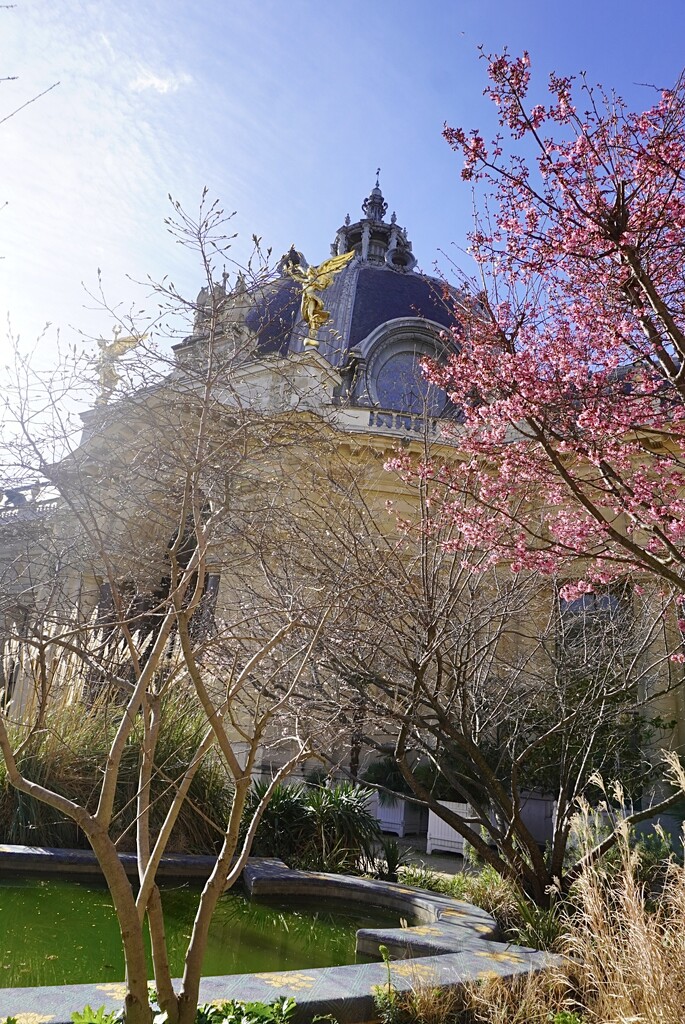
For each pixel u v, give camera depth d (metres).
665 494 9.00
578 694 10.52
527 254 8.13
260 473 5.94
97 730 9.99
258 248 5.23
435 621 8.59
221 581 7.62
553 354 8.46
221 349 5.52
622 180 7.14
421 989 5.04
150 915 3.73
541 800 15.79
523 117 7.54
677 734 16.75
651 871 7.79
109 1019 3.69
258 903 8.37
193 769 3.99
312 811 11.31
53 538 5.87
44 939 6.24
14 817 9.11
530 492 9.83
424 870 11.09
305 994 4.67
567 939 6.02
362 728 11.57
